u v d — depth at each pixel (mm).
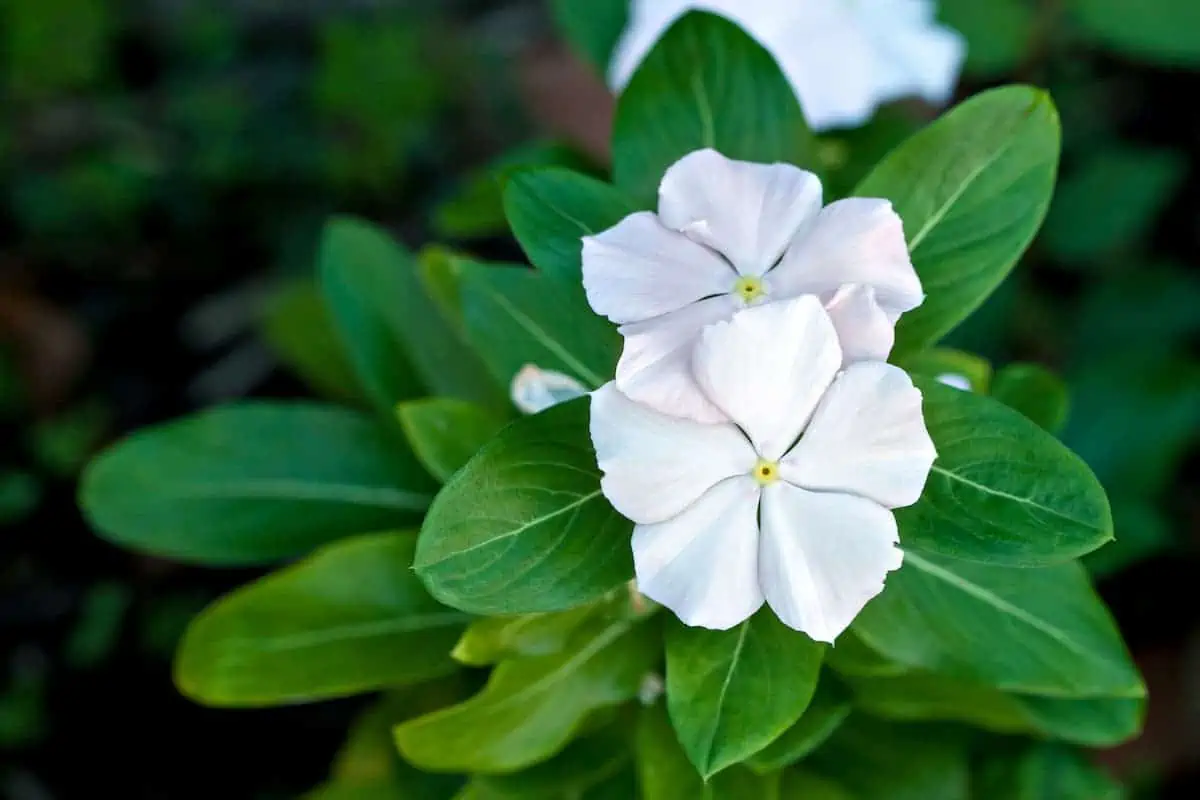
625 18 465
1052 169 363
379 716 435
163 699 625
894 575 375
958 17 542
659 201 351
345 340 444
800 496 336
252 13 762
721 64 379
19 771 615
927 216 365
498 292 384
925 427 340
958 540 338
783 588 334
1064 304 615
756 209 345
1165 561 609
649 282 343
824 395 333
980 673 369
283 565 642
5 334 684
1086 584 375
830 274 340
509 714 378
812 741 364
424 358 439
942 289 362
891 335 333
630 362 334
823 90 446
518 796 395
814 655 348
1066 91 646
